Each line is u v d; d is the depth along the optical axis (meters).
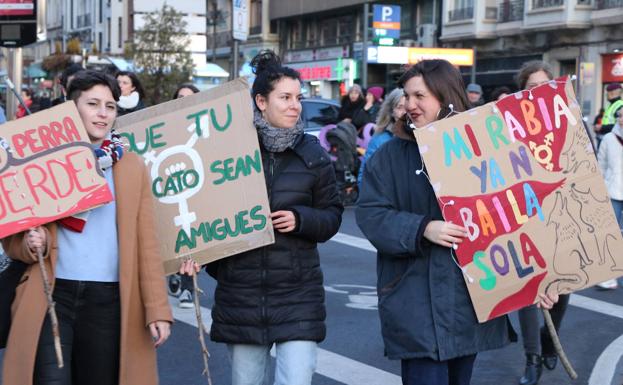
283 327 4.25
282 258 4.30
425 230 4.06
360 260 11.31
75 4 62.69
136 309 3.97
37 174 3.87
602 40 31.25
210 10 56.59
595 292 9.69
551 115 4.29
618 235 4.28
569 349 7.33
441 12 38.41
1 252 4.47
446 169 4.12
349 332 7.67
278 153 4.41
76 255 3.89
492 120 4.21
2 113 7.24
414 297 4.11
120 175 3.98
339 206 4.52
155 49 19.75
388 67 42.03
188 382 6.30
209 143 4.41
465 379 4.28
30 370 3.78
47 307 3.83
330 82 45.56
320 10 45.16
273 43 50.94
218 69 24.17
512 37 35.28
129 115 4.52
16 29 12.10
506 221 4.16
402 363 4.25
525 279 4.17
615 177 10.38
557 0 32.19
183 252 4.37
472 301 4.09
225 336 4.31
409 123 4.27
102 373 3.95
